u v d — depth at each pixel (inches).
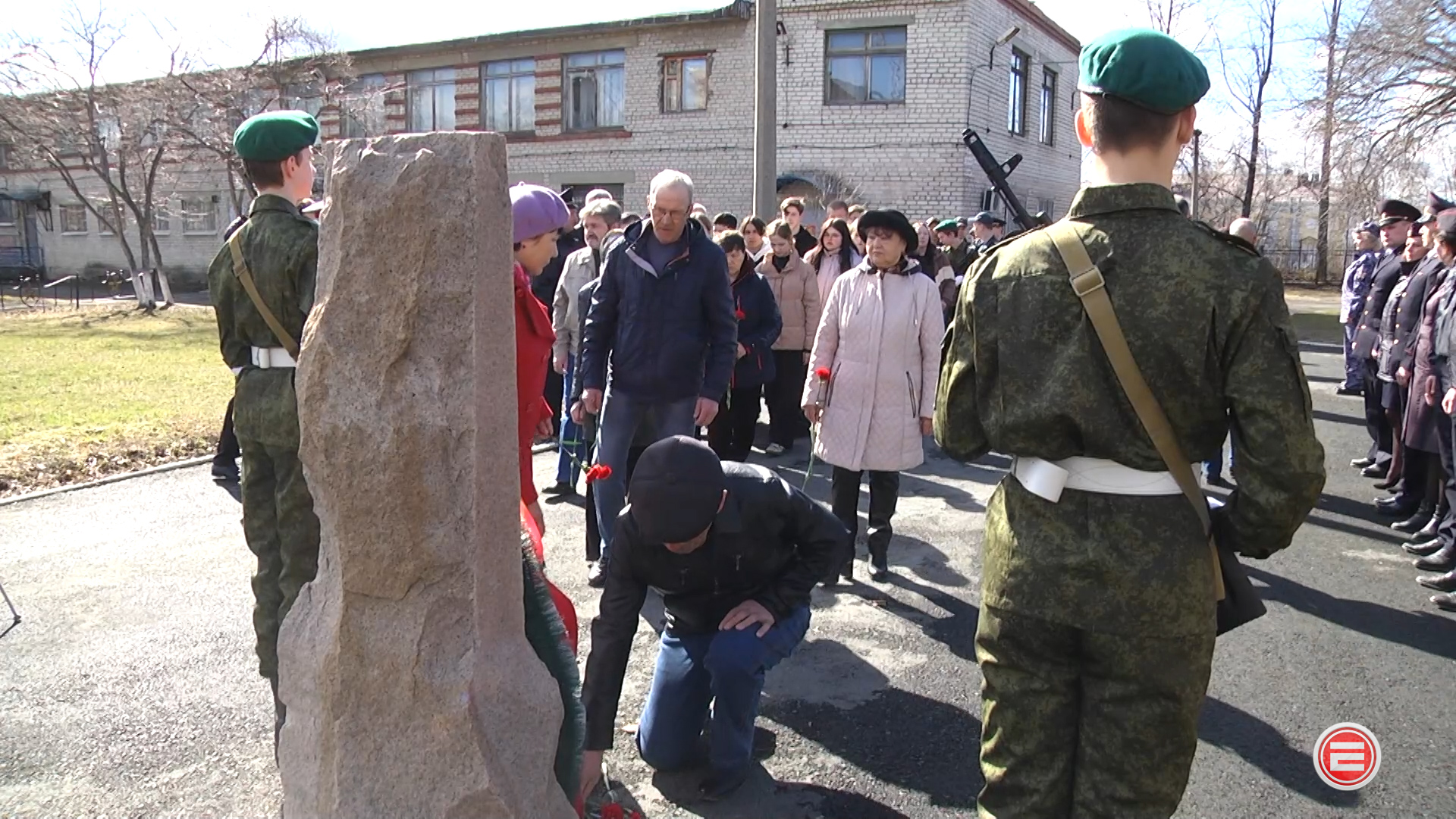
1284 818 114.0
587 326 183.0
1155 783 74.2
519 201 126.8
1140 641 72.3
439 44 922.1
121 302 945.5
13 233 1368.1
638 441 184.5
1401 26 685.9
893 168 780.0
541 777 78.5
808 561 117.8
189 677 150.3
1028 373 74.6
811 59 789.9
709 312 177.6
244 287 114.7
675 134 846.5
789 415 313.6
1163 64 71.8
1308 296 1035.3
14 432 311.3
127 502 249.6
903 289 184.4
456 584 75.4
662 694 119.0
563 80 890.7
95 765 125.0
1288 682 149.5
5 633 166.9
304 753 78.7
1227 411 72.3
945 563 206.4
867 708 141.6
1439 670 154.2
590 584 192.5
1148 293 70.4
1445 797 118.2
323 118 960.3
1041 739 77.4
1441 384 215.5
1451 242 214.7
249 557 208.1
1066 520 74.3
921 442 188.1
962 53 754.8
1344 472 296.0
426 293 73.3
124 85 863.7
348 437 73.7
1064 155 984.3
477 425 74.3
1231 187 1246.3
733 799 117.7
